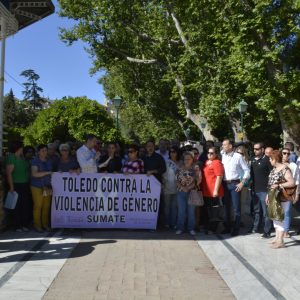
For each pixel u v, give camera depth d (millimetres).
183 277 6137
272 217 7988
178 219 9289
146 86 37812
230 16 18578
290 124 18609
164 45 28734
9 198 8773
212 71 25219
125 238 8703
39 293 5383
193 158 9352
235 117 26344
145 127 53344
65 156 9547
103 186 9484
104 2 28312
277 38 18141
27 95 84938
